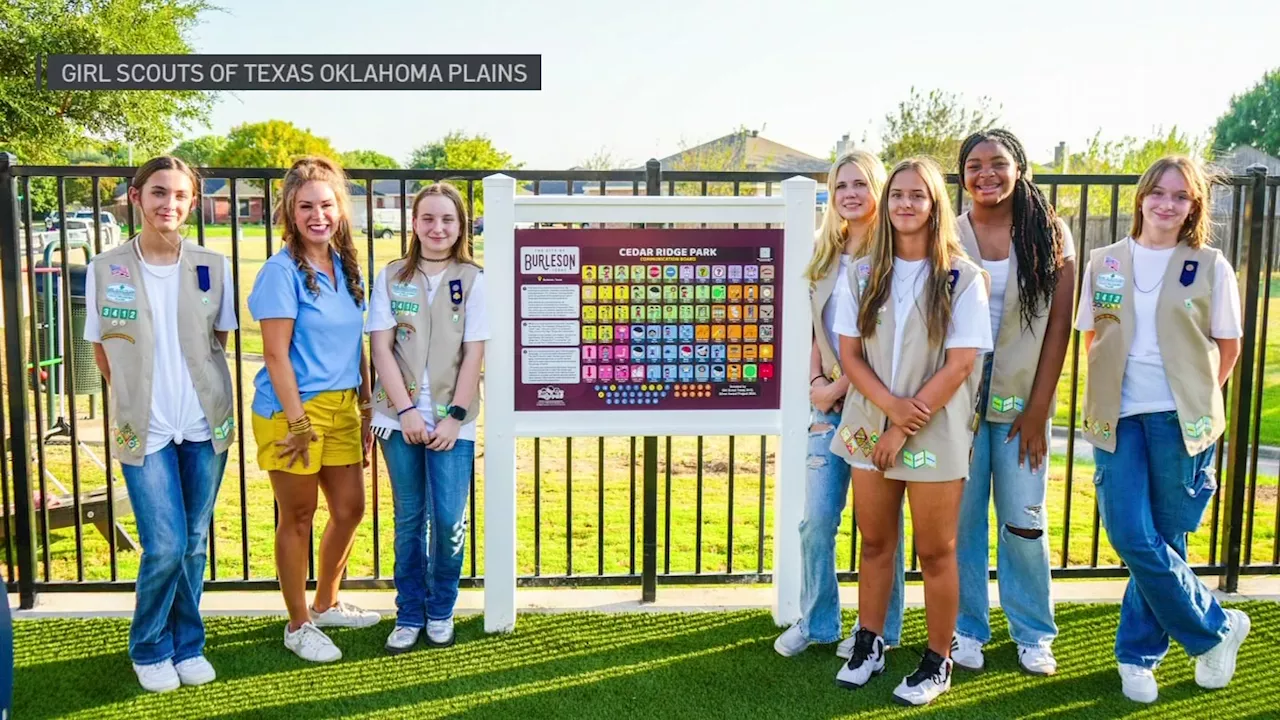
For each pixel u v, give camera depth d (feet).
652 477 12.80
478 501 20.07
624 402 12.04
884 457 9.77
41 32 55.57
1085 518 18.37
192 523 10.42
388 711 10.05
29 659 11.18
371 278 11.96
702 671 11.03
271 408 10.59
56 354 18.63
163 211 9.70
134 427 9.86
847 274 10.12
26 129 55.88
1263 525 17.99
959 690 10.55
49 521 14.75
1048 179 12.19
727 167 58.08
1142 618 10.53
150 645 10.41
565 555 15.97
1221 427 10.21
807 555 11.36
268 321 10.23
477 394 11.22
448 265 11.07
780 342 12.09
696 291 11.96
